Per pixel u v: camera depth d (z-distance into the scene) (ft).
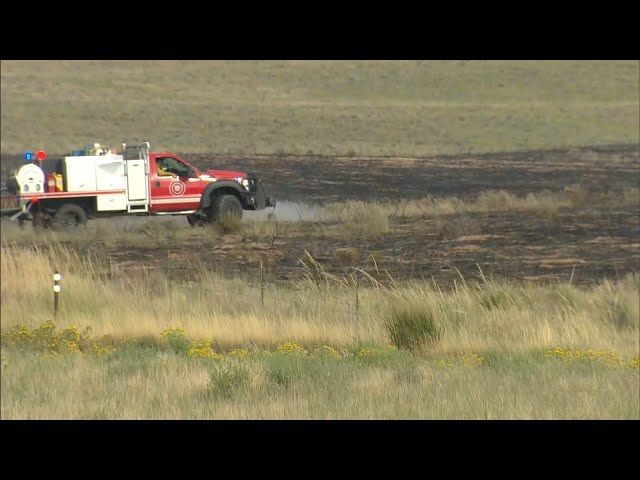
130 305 222.48
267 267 277.23
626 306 215.31
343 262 281.95
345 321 206.49
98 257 293.02
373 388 136.15
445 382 141.18
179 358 168.96
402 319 195.52
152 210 339.36
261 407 124.57
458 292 230.68
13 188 331.98
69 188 329.72
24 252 272.10
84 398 132.26
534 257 289.12
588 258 286.66
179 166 343.67
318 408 124.26
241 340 196.65
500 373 152.15
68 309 222.48
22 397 133.90
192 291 239.09
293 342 194.70
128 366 159.43
